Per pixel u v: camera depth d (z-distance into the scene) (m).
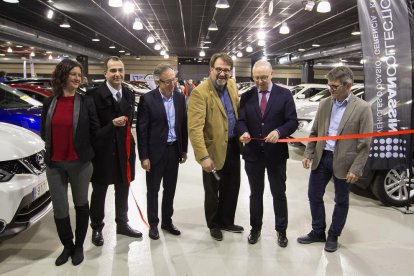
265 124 2.88
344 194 2.86
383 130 3.71
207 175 3.10
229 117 3.03
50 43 17.33
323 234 3.10
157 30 15.85
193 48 23.88
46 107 2.54
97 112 2.76
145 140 3.00
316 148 2.99
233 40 19.06
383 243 3.10
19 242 3.02
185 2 10.34
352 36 16.39
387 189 3.93
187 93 14.27
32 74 23.44
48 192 2.96
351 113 2.75
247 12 11.43
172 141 3.10
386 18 3.62
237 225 3.39
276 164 2.90
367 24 3.64
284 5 10.36
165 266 2.69
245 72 31.31
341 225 2.91
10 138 2.77
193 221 3.58
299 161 6.42
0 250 2.88
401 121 3.70
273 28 14.67
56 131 2.49
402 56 3.63
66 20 12.91
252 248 2.99
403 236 3.25
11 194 2.44
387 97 3.68
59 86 2.48
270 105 2.86
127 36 18.09
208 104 2.88
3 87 5.53
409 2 3.59
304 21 12.86
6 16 13.27
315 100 7.95
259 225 3.08
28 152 2.73
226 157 3.07
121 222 3.19
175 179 3.18
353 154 2.77
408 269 2.67
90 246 2.99
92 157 2.62
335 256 2.86
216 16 12.32
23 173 2.61
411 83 3.65
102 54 25.50
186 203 4.13
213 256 2.85
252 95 2.95
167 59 31.16
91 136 2.69
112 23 14.23
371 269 2.67
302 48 21.77
